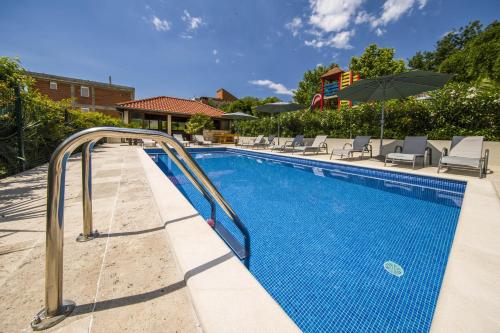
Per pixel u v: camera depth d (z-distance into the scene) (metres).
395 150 6.86
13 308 1.10
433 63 32.81
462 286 1.22
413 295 1.81
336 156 8.87
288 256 2.36
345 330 1.54
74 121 8.96
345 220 3.32
